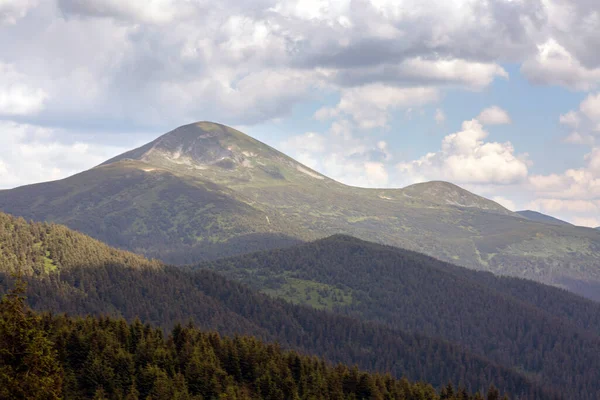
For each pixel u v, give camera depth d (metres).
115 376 194.00
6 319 111.75
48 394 111.25
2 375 107.19
